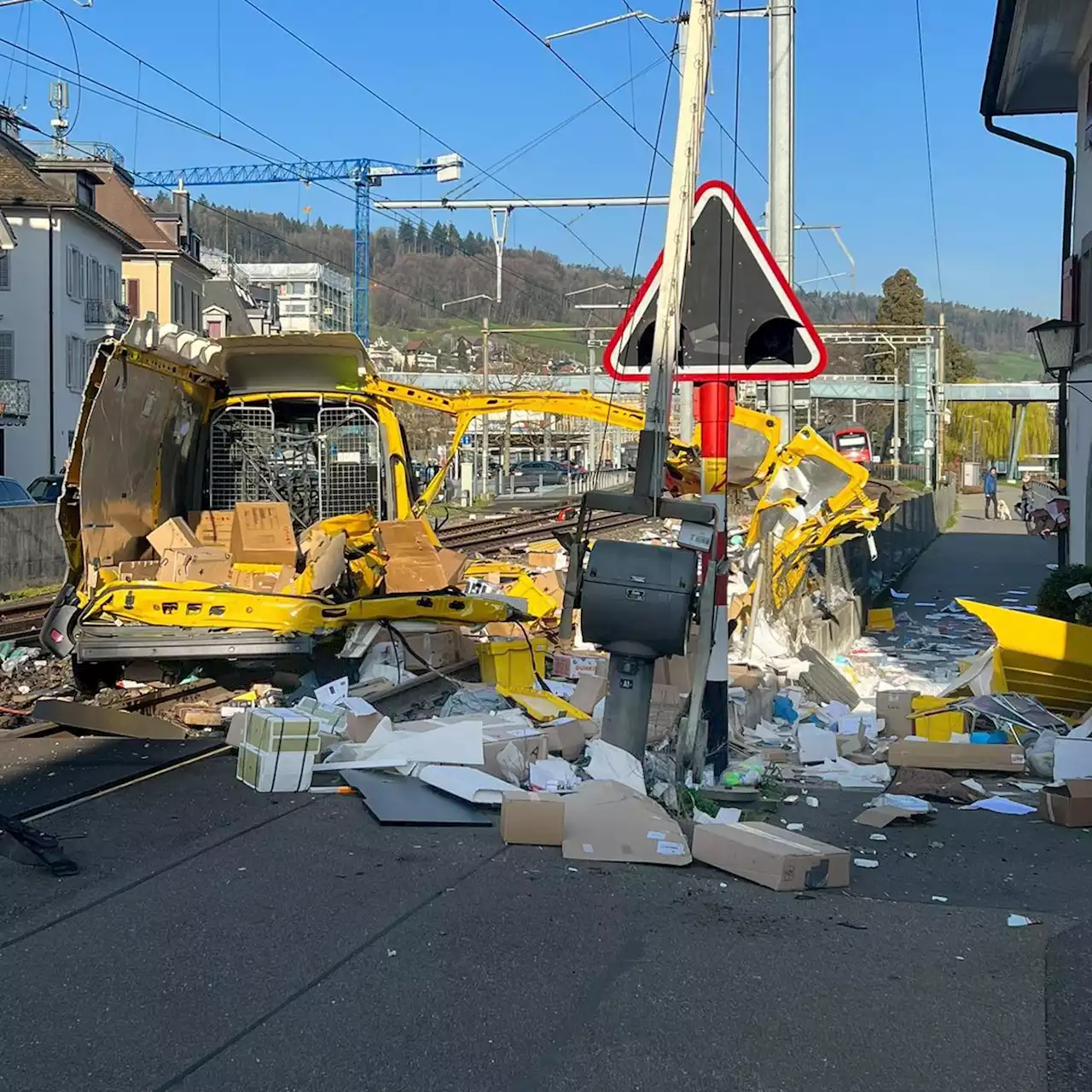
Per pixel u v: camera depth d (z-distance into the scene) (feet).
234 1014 13.74
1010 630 30.99
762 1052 12.99
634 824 19.47
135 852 19.26
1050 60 51.72
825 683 36.24
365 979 14.66
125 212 199.62
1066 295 53.88
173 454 38.40
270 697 32.48
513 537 100.58
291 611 31.99
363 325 299.17
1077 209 52.54
